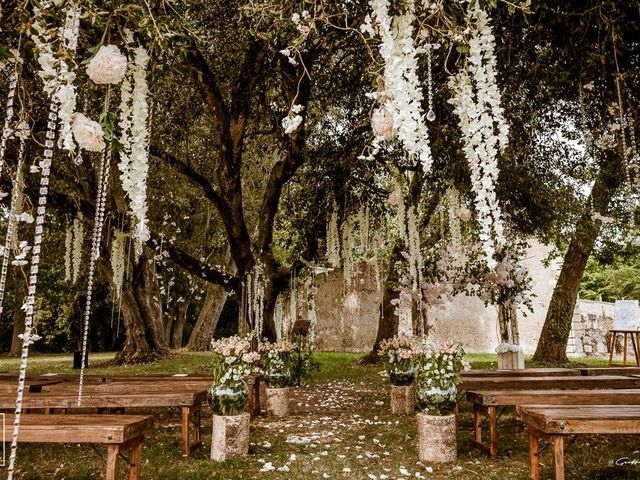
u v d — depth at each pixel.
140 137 1.90
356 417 5.54
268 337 6.61
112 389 4.44
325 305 15.05
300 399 6.83
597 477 3.40
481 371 5.26
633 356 14.03
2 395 3.98
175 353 13.12
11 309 17.23
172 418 5.66
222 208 6.22
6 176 3.76
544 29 3.31
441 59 3.46
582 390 4.11
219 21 5.15
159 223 10.28
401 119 1.80
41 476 3.55
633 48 3.47
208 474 3.52
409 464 3.78
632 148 3.53
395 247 8.71
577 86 3.69
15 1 1.94
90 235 9.73
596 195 4.96
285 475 3.48
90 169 8.63
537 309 13.64
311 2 2.54
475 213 5.23
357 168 6.17
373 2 1.86
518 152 4.82
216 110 5.75
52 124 1.58
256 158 8.42
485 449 4.04
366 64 4.49
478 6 2.08
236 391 3.99
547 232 5.38
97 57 1.56
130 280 12.14
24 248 1.99
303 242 7.01
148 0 2.13
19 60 1.74
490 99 2.08
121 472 3.61
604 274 17.83
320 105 6.38
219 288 15.09
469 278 6.37
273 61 5.51
